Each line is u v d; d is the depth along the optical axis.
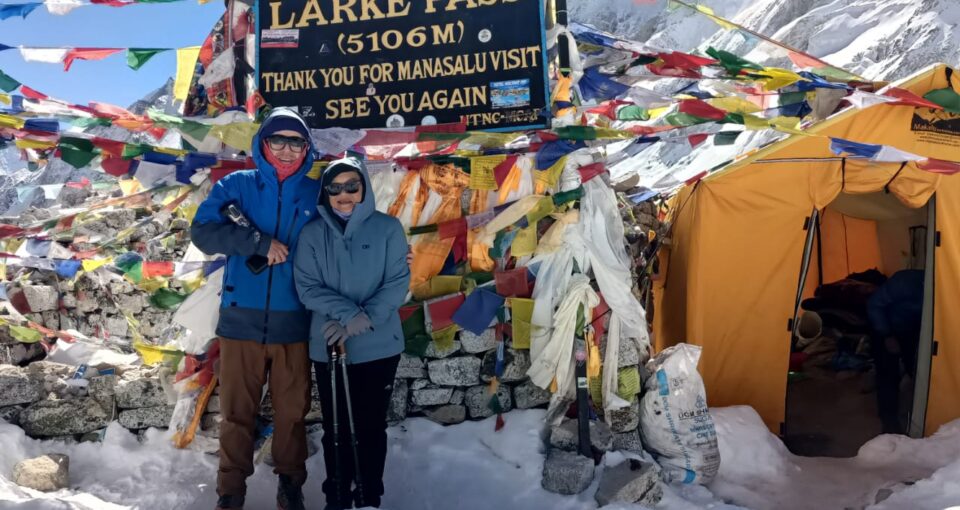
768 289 5.91
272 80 4.41
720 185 5.92
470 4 4.37
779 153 5.73
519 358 4.30
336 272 3.29
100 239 7.03
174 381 4.07
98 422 4.05
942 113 5.43
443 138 3.96
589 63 4.80
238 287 3.35
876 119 5.49
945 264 5.42
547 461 3.87
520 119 4.32
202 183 4.27
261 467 3.92
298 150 3.34
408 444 4.14
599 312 4.18
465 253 4.39
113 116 3.96
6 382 3.93
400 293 3.38
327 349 3.31
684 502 3.85
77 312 6.84
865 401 6.50
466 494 3.81
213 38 4.54
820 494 4.34
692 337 6.05
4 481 3.39
